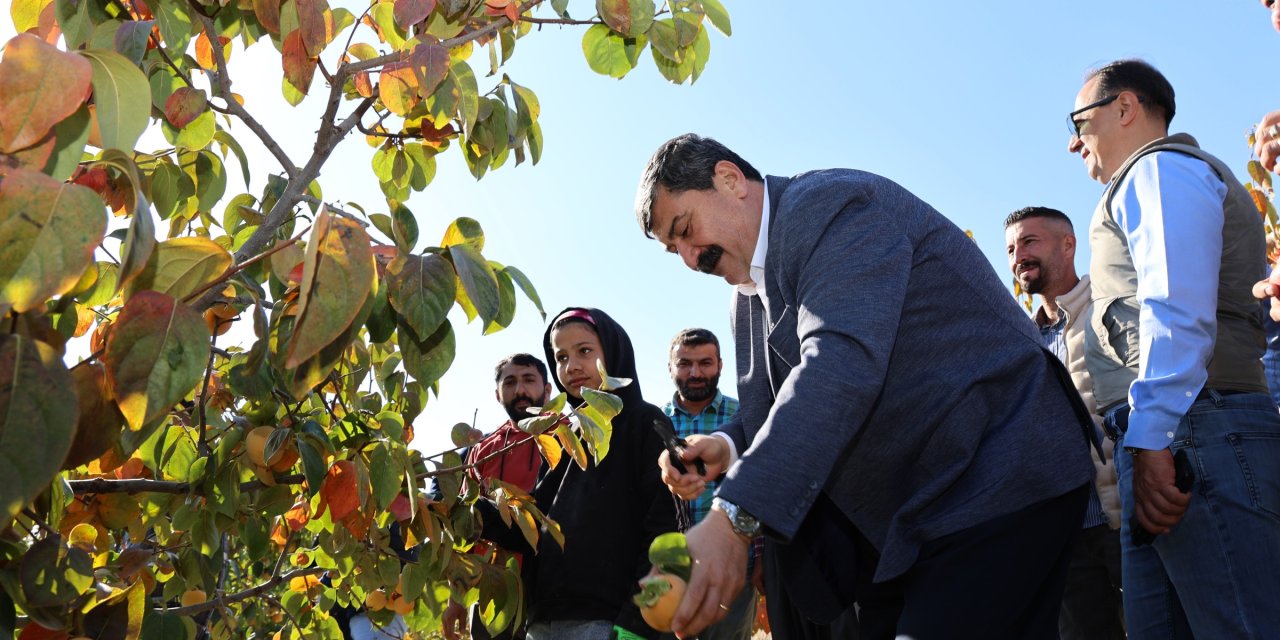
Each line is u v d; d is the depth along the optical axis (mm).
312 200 1924
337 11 2061
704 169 1878
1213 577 1932
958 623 1504
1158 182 2066
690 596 1298
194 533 2016
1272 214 3150
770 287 1798
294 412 2125
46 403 996
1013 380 1720
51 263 976
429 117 2131
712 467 1930
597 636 2801
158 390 1173
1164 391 1938
